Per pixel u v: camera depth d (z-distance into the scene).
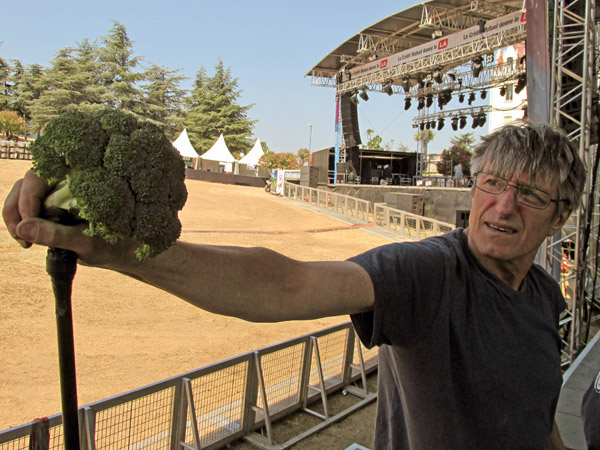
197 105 65.69
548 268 6.46
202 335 7.51
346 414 5.04
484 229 1.28
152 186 0.69
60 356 0.74
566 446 2.82
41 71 65.44
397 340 1.15
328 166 35.06
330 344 5.48
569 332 6.87
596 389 1.64
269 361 4.67
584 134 6.13
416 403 1.22
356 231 20.34
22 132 49.97
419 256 1.18
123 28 56.75
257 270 0.93
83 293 8.83
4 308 7.55
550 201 1.27
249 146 63.12
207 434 4.07
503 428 1.22
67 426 0.77
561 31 6.29
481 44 19.91
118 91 54.34
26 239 0.67
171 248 0.80
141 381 5.61
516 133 1.28
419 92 30.02
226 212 22.34
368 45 27.20
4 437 2.54
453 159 46.91
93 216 0.65
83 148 0.66
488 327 1.23
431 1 20.84
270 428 4.38
